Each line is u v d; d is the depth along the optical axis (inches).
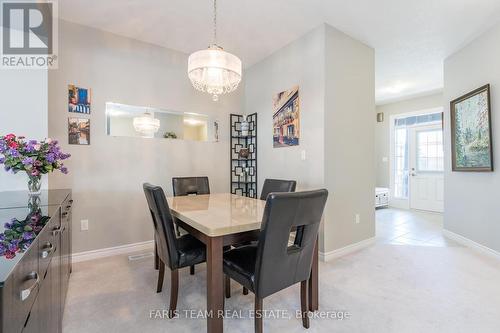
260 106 150.6
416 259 110.3
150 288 85.2
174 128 135.9
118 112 119.2
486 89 114.4
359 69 126.6
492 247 113.1
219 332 57.6
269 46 133.0
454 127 138.6
